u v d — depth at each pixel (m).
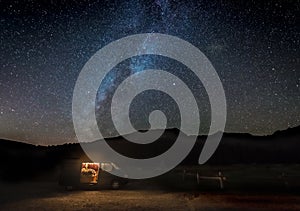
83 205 12.05
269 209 10.45
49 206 11.87
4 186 19.73
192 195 14.19
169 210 10.77
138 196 14.41
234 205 11.37
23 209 11.27
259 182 17.48
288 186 15.45
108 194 15.24
